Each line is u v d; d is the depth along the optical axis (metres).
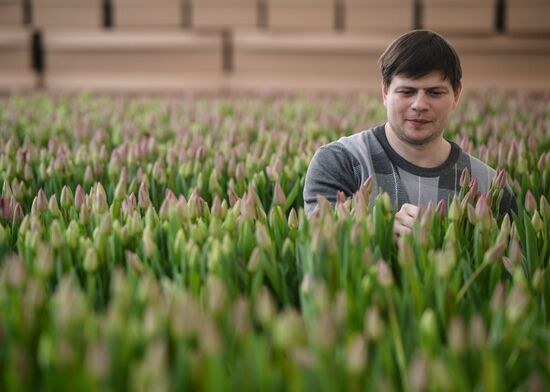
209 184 4.79
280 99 10.94
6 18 20.80
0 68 20.66
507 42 19.94
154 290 2.53
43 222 3.77
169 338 2.34
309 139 6.25
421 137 4.23
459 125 7.38
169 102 10.12
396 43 4.22
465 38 20.09
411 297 2.75
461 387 2.12
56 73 20.78
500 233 3.24
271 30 20.58
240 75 20.69
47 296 2.85
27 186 5.03
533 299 2.78
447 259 2.90
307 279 2.66
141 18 20.78
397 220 3.58
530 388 2.00
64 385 2.04
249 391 2.07
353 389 2.06
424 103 4.14
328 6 20.31
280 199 3.88
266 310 2.34
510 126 7.04
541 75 20.02
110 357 2.12
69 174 5.09
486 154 5.26
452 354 2.15
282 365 2.20
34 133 7.21
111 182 4.74
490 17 19.81
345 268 2.86
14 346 2.28
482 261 3.25
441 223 3.53
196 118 8.41
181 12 20.73
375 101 10.30
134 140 6.68
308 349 2.22
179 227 3.44
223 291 2.41
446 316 2.72
